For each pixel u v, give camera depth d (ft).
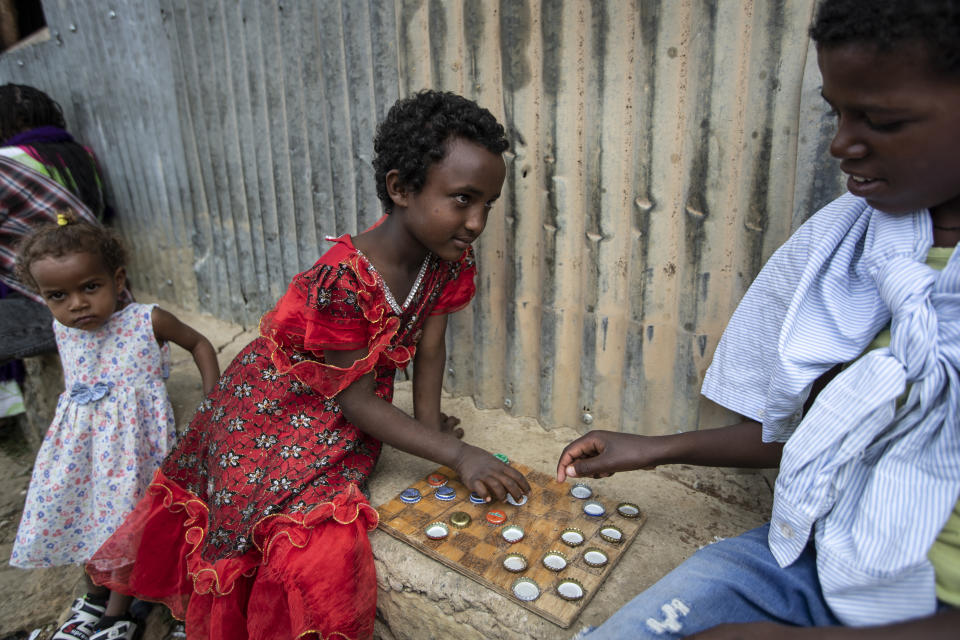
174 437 6.79
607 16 4.95
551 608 4.00
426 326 5.48
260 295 9.55
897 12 2.39
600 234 5.48
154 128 10.35
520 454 5.94
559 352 6.07
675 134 4.93
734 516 4.96
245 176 8.97
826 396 3.14
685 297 5.20
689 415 5.46
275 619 4.64
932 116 2.54
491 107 5.88
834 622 3.10
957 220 2.99
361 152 7.13
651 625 3.04
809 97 4.28
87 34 10.91
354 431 5.16
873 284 3.27
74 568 7.41
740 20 4.44
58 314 5.99
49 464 6.29
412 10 6.11
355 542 4.63
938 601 2.86
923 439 2.86
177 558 5.72
